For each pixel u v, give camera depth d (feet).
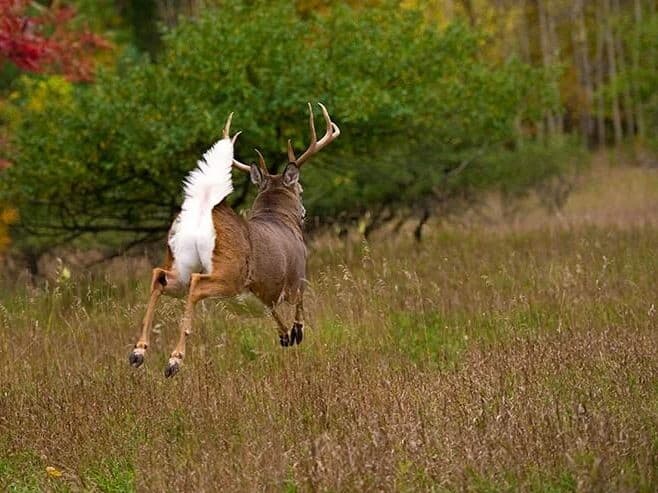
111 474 26.84
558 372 32.45
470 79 66.08
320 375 33.55
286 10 62.28
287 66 59.31
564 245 61.62
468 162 70.44
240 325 41.81
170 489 24.67
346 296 43.73
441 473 24.29
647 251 55.16
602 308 41.96
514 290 45.24
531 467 24.47
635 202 102.17
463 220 81.87
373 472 23.97
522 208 90.68
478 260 54.85
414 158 67.51
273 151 60.49
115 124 58.29
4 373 36.06
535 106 71.97
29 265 63.98
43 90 69.26
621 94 180.65
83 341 39.78
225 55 59.00
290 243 35.58
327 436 26.40
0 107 69.26
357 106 57.88
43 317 43.60
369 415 28.43
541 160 83.46
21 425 30.37
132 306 43.88
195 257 30.68
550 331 38.70
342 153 63.57
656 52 159.94
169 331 40.96
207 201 30.83
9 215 62.49
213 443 27.86
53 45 62.34
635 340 35.24
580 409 27.27
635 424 27.07
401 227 78.89
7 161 61.11
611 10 190.49
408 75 63.57
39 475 27.17
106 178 60.18
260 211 37.01
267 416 29.94
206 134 57.11
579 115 177.47
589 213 90.43
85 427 29.86
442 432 26.81
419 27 65.72
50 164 59.26
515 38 143.74
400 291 46.24
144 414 30.78
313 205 67.87
